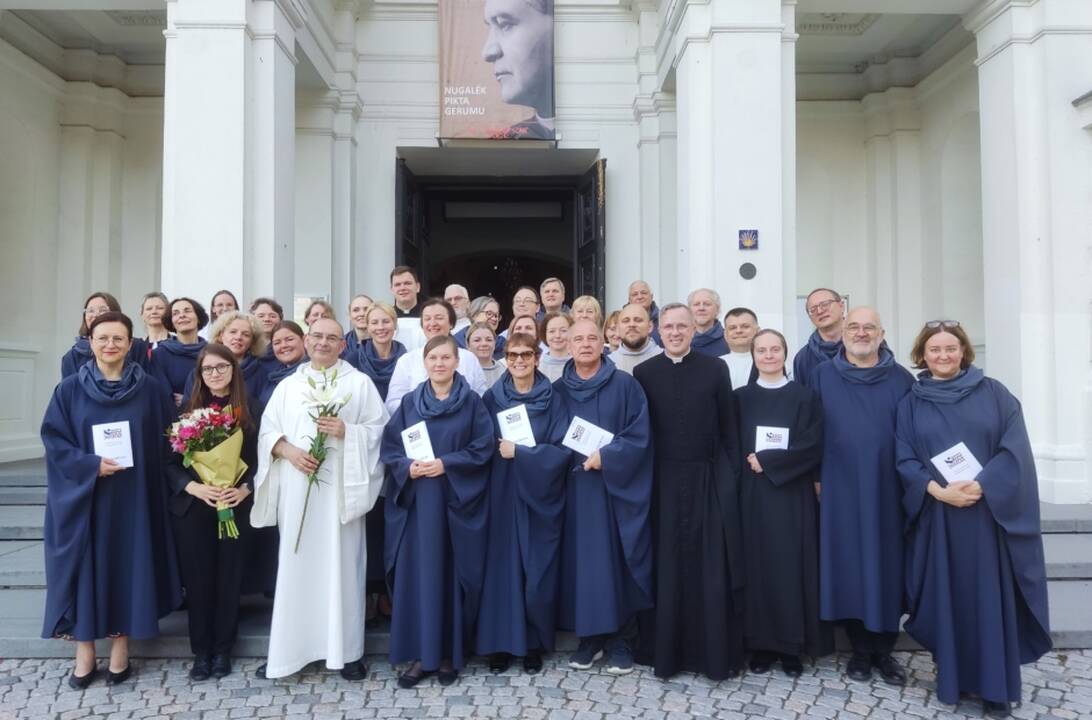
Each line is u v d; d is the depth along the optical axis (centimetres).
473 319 573
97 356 375
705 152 686
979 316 873
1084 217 654
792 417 382
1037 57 668
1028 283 668
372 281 909
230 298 535
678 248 721
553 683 379
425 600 373
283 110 688
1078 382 648
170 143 643
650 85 897
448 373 385
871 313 382
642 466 386
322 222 854
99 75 938
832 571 374
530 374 396
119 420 372
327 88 852
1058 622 428
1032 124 671
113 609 370
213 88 643
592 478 388
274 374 448
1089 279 652
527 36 889
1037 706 355
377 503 423
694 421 390
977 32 721
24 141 862
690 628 384
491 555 391
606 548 384
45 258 898
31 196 876
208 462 370
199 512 380
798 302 1003
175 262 641
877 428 375
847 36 906
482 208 1247
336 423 377
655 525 395
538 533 386
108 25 874
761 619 381
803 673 389
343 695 367
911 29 884
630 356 471
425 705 355
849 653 416
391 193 913
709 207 682
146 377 386
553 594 389
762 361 392
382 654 412
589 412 391
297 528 376
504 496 395
